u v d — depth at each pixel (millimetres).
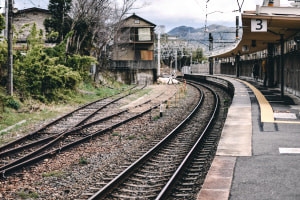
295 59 21672
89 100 25453
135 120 17266
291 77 23250
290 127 12336
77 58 26406
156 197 6707
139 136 13492
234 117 14609
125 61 48812
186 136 13609
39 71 21266
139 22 56438
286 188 6453
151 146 11664
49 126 14992
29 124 15422
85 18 32438
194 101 26844
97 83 36688
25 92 20656
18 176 8500
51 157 10164
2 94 19000
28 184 7992
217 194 6312
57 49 26328
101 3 33344
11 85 18547
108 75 46406
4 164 9523
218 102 24031
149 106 23172
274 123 13141
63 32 32000
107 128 14211
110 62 48344
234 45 39781
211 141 12547
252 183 6816
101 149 11312
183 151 11133
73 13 32125
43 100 21219
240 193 6312
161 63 113500
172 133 13492
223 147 9859
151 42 56500
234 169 7773
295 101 19109
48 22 31516
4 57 20438
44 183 8055
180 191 7234
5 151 10367
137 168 8953
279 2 22797
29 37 23609
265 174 7324
